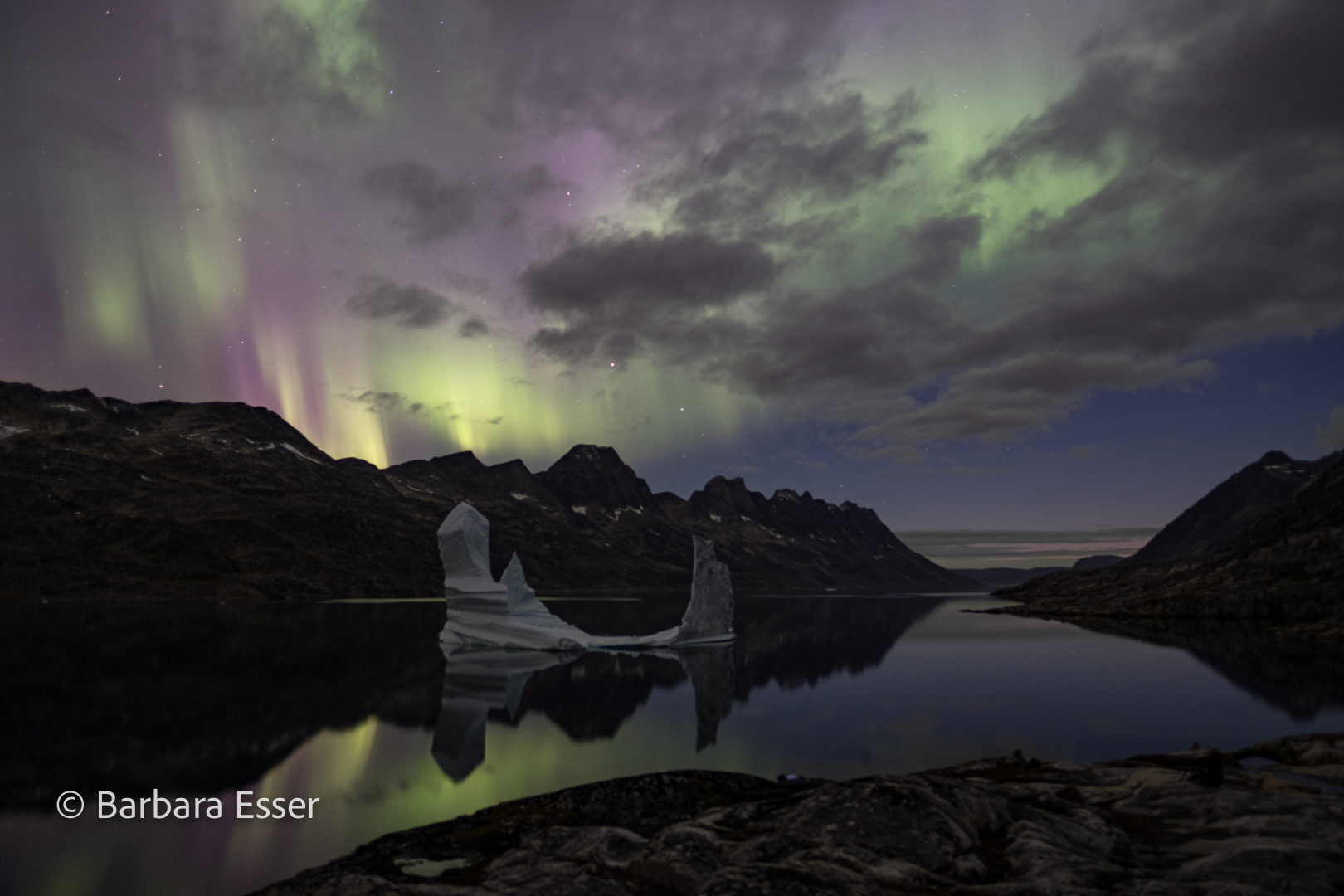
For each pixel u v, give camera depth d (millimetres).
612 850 7934
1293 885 6094
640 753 16750
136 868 10281
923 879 6324
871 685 27016
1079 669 30266
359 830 11836
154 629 48531
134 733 18969
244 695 24500
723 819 8656
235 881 9844
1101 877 6383
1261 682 25609
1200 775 9812
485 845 9141
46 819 12367
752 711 22078
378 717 21219
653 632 56344
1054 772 11922
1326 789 10234
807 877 6031
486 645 42156
